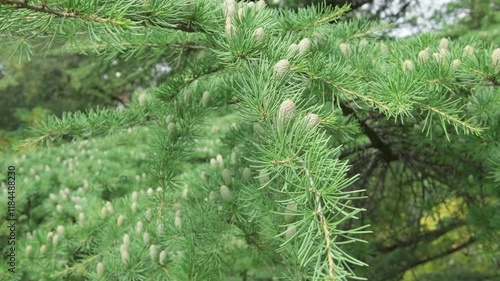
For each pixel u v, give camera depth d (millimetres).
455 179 1246
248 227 798
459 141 957
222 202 747
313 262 502
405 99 600
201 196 834
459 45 789
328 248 401
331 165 448
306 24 777
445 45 750
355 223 1464
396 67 700
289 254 601
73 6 470
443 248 1695
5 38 542
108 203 1124
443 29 2350
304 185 440
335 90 648
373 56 805
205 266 715
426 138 974
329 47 781
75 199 1397
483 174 1119
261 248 810
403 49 830
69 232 1119
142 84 3807
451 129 937
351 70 707
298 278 537
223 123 1910
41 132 806
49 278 1079
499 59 638
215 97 845
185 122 823
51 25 514
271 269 1264
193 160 1594
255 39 591
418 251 1643
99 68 3621
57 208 1361
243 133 845
